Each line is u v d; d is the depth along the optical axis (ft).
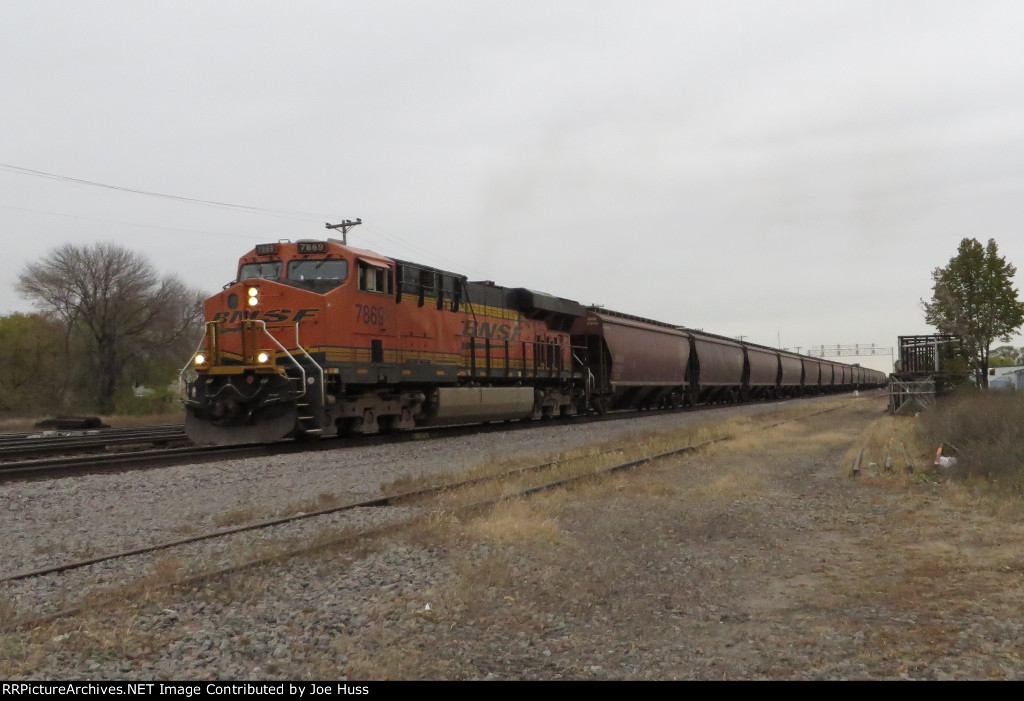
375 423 68.95
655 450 62.13
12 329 174.19
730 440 72.90
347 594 22.89
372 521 32.81
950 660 17.92
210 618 20.27
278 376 58.85
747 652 19.07
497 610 22.13
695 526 34.53
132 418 151.53
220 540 29.07
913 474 49.65
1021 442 50.57
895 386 114.83
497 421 92.73
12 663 17.03
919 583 24.91
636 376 120.98
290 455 53.47
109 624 19.56
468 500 37.73
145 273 187.83
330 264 63.26
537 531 31.30
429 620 21.08
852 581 25.66
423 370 71.87
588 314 111.65
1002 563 26.89
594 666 18.24
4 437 84.33
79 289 184.14
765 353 191.62
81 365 181.57
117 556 26.30
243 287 60.90
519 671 17.94
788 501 41.65
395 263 68.85
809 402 178.91
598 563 27.61
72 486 40.47
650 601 23.63
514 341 91.20
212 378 60.59
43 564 25.76
